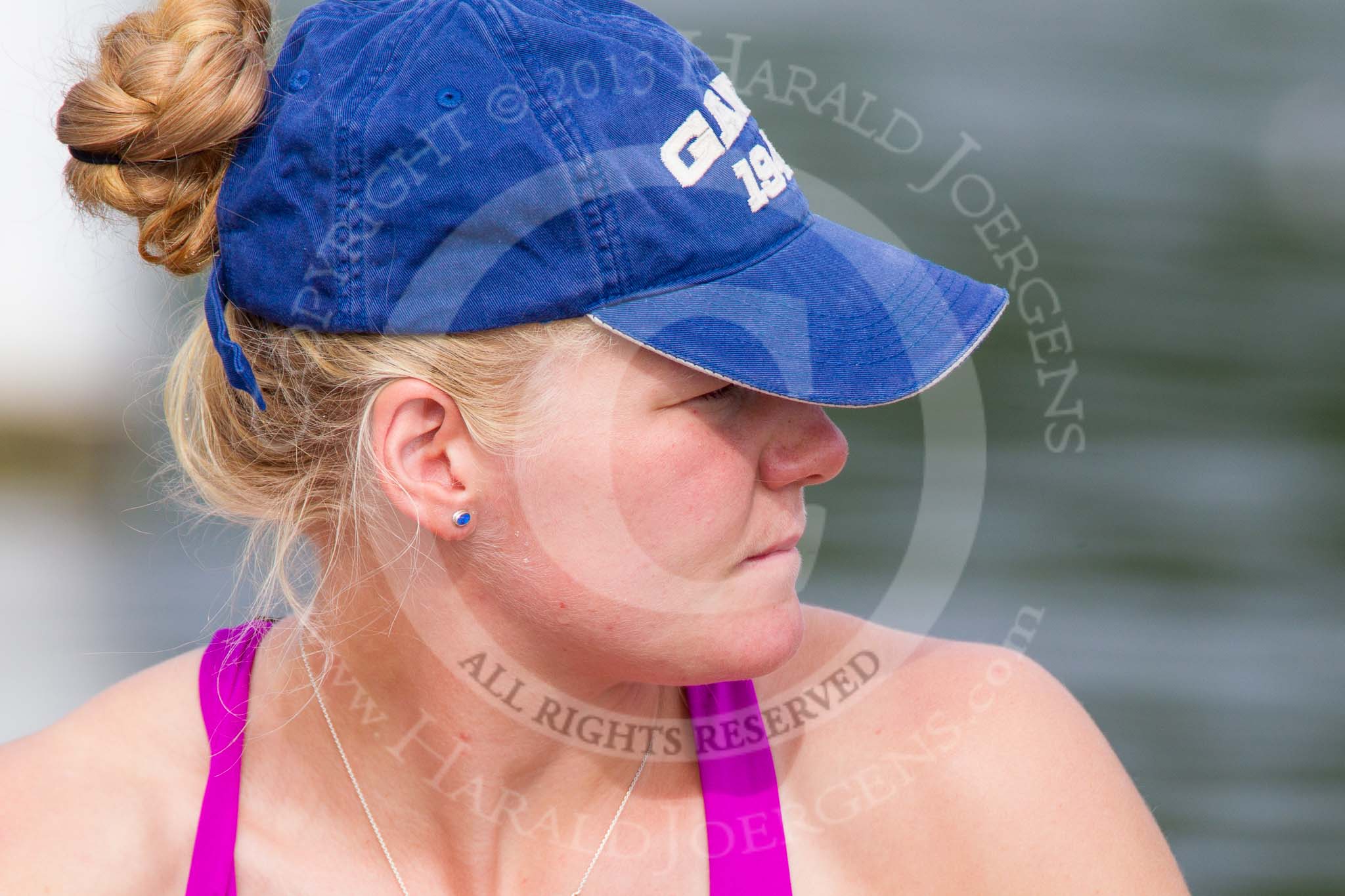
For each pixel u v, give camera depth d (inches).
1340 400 798.5
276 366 220.1
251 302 214.2
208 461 237.8
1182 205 962.7
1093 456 749.9
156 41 209.8
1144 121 1029.2
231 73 204.4
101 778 236.5
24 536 718.5
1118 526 692.1
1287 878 464.4
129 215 220.4
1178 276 898.1
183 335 272.1
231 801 233.1
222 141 207.3
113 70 212.4
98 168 217.0
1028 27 1114.7
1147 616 624.1
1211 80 1078.4
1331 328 861.8
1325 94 1069.1
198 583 648.4
